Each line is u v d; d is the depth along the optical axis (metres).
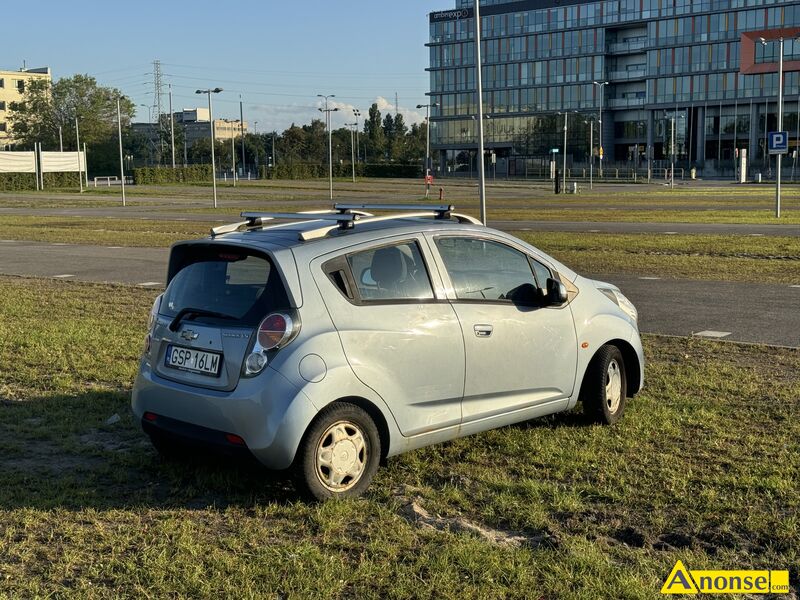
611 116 109.62
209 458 5.47
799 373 7.71
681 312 11.28
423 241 5.23
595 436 5.81
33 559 4.04
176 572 3.87
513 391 5.51
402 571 3.85
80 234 26.84
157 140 158.25
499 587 3.70
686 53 100.25
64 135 124.94
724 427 6.02
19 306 11.96
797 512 4.47
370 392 4.77
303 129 168.38
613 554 4.05
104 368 8.04
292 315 4.61
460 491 4.88
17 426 6.21
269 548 4.08
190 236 25.62
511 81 113.62
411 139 162.38
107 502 4.75
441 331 5.07
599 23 106.25
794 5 93.31
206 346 4.83
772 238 21.81
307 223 5.38
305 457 4.57
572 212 36.22
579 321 5.87
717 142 101.81
